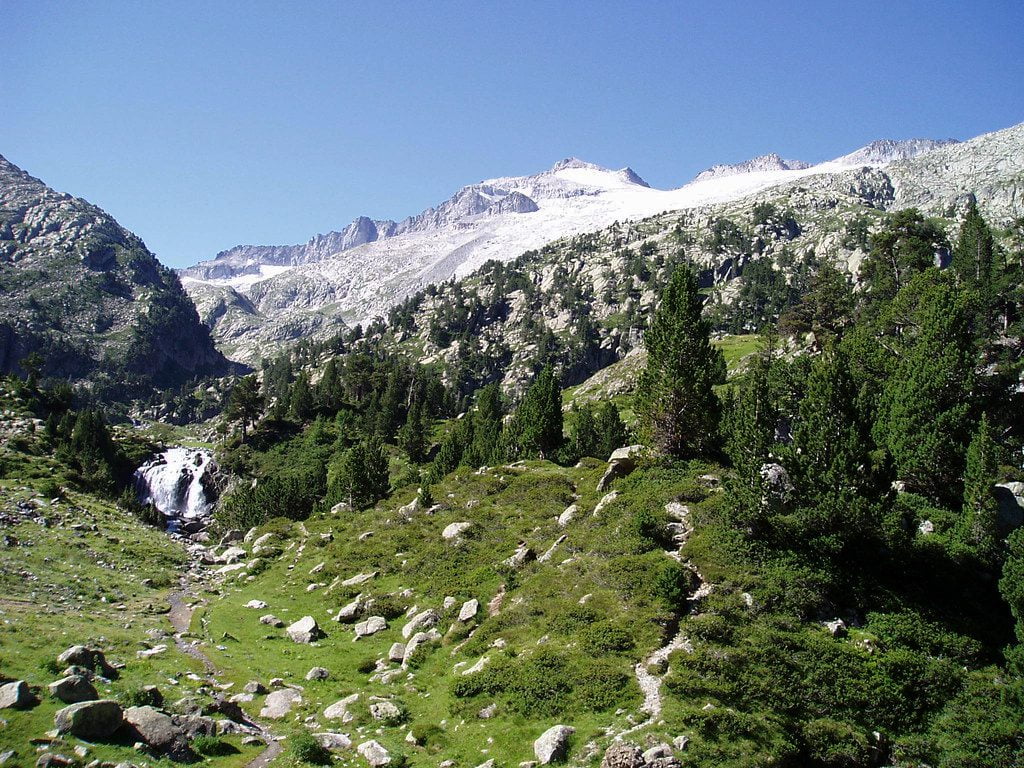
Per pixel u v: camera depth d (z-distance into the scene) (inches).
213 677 1232.8
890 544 1449.3
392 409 6323.8
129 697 935.0
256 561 2405.3
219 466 5703.7
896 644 1250.6
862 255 6599.4
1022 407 2112.5
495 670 1195.3
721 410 2110.0
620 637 1210.0
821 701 1083.3
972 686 1151.0
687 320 2123.5
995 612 1378.0
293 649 1497.3
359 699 1165.1
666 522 1616.6
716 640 1186.0
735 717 987.3
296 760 915.4
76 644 1157.1
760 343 5022.1
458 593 1662.2
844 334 3634.4
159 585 2020.2
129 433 6801.2
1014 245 4311.0
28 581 1592.0
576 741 970.1
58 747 757.3
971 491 1588.3
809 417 1582.2
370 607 1697.8
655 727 965.2
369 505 3034.0
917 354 2090.3
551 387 3211.1
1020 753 1027.9
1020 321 3048.7
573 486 2359.7
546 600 1432.1
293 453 5826.8
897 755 1020.5
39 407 5575.8
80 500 3026.6
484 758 968.9
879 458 1585.9
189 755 856.9
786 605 1298.0
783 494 1515.7
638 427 2249.0
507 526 2063.2
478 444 3804.1
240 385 6092.5
